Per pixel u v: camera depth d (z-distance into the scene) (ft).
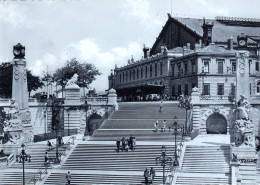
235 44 311.68
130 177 139.23
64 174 146.10
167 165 146.00
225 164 145.79
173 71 296.92
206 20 364.79
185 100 209.67
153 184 134.10
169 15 367.66
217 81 260.62
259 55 287.28
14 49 184.44
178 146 159.53
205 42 302.45
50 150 168.25
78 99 221.46
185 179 135.74
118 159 153.69
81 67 344.69
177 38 354.13
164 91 304.30
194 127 202.39
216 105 203.82
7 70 322.34
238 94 165.99
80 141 175.94
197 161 148.97
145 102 240.32
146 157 153.17
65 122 219.82
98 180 139.85
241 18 367.86
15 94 182.50
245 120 155.02
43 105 218.38
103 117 208.74
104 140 176.55
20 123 174.60
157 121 191.21
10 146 169.78
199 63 258.57
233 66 265.95
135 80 366.22
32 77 343.46
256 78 278.67
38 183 142.31
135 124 203.21
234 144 152.46
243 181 146.41
